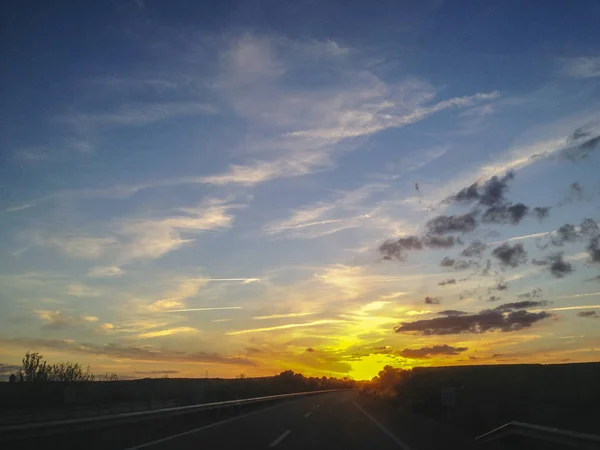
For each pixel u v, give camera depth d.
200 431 21.19
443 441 17.92
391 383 63.91
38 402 44.03
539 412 21.05
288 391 79.69
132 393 58.41
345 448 16.08
